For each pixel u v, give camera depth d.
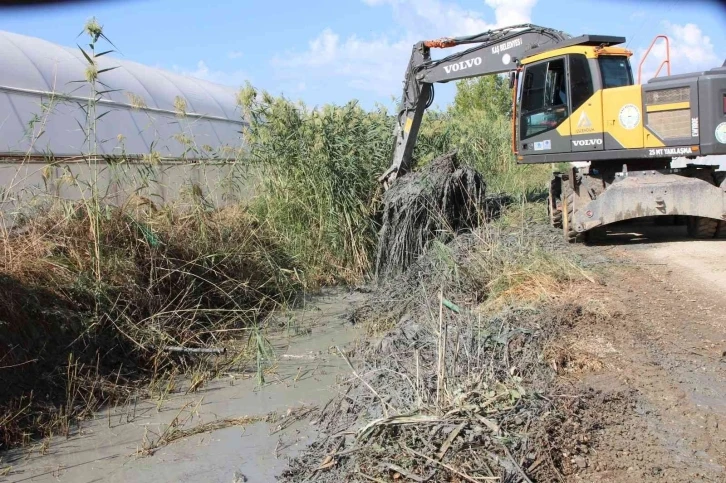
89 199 7.76
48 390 6.17
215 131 15.86
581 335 5.50
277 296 9.62
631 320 5.86
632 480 3.63
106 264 7.47
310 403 5.99
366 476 3.85
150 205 8.68
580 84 9.39
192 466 4.92
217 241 9.26
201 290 8.55
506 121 21.23
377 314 8.39
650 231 10.12
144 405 6.27
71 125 11.50
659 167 9.45
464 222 9.96
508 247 7.92
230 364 7.25
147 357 7.17
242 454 5.05
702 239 9.21
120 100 13.40
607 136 9.24
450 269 7.46
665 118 8.90
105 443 5.46
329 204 10.71
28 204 7.61
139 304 7.57
